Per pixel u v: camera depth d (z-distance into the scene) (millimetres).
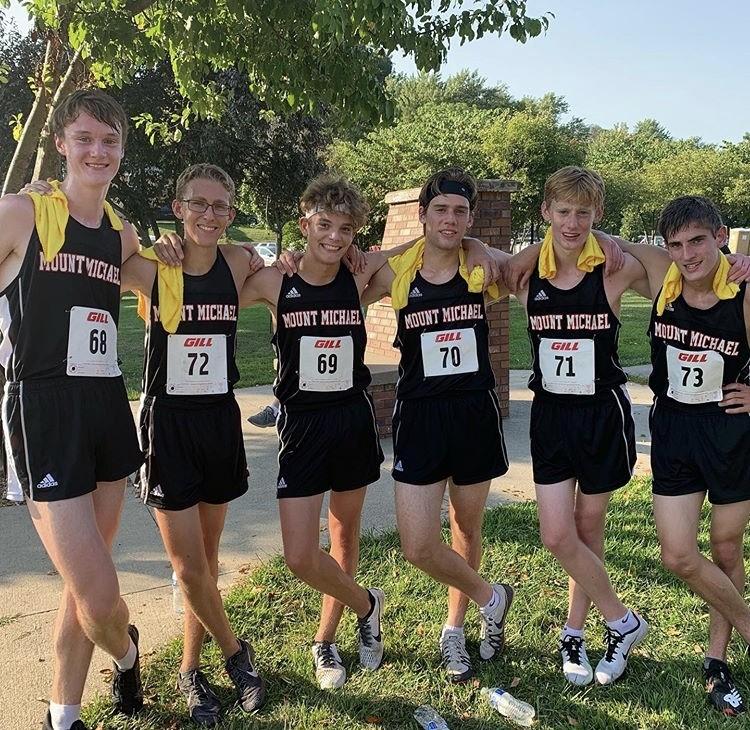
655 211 41219
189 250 2559
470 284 2711
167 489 2459
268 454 5895
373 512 4621
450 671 2828
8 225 2143
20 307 2176
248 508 4680
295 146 18406
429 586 3545
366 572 3697
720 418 2559
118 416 2365
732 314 2471
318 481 2672
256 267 2752
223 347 2574
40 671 2828
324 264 2666
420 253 2791
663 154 57188
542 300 2727
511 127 28859
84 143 2221
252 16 4887
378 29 4590
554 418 2721
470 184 2701
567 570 2738
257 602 3359
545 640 3092
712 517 2682
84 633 2334
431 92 50469
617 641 2811
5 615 3260
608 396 2691
